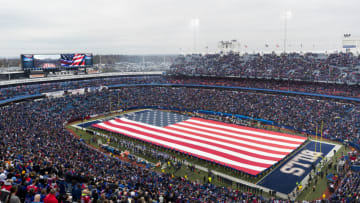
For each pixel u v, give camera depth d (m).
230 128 66.81
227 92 94.75
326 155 50.84
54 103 82.19
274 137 59.03
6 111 67.19
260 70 97.25
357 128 59.09
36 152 37.12
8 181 13.36
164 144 56.25
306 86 85.00
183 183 37.38
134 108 92.88
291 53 105.25
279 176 43.09
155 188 28.89
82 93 94.50
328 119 65.38
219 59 116.62
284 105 77.31
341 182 37.16
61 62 97.69
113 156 51.25
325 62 90.00
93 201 15.45
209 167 47.53
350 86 77.94
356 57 87.62
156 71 128.50
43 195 13.01
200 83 105.31
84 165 36.06
